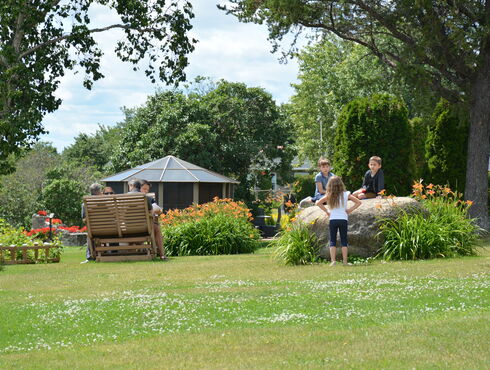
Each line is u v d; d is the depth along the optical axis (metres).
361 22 28.28
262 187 51.09
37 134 27.75
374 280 10.63
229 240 20.58
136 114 48.41
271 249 22.34
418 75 25.30
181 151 43.09
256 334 6.60
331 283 10.48
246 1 28.56
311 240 14.93
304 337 6.29
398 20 26.69
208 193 35.53
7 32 27.55
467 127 27.83
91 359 5.79
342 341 5.98
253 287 10.41
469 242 15.41
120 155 46.78
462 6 25.88
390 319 7.09
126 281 12.01
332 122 57.28
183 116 45.28
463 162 27.80
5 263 17.06
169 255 20.06
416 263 13.31
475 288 9.24
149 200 17.28
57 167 52.88
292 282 10.91
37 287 11.50
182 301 9.11
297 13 27.06
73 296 10.12
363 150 25.95
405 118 26.03
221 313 8.05
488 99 26.48
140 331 7.17
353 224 14.66
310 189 49.59
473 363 4.91
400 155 25.83
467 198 26.73
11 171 27.41
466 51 25.33
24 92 28.27
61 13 30.92
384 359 5.17
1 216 46.25
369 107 26.00
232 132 46.94
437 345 5.56
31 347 6.57
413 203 15.20
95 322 7.79
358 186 26.20
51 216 24.72
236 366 5.19
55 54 31.17
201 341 6.37
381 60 28.17
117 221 16.98
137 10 31.19
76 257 21.30
